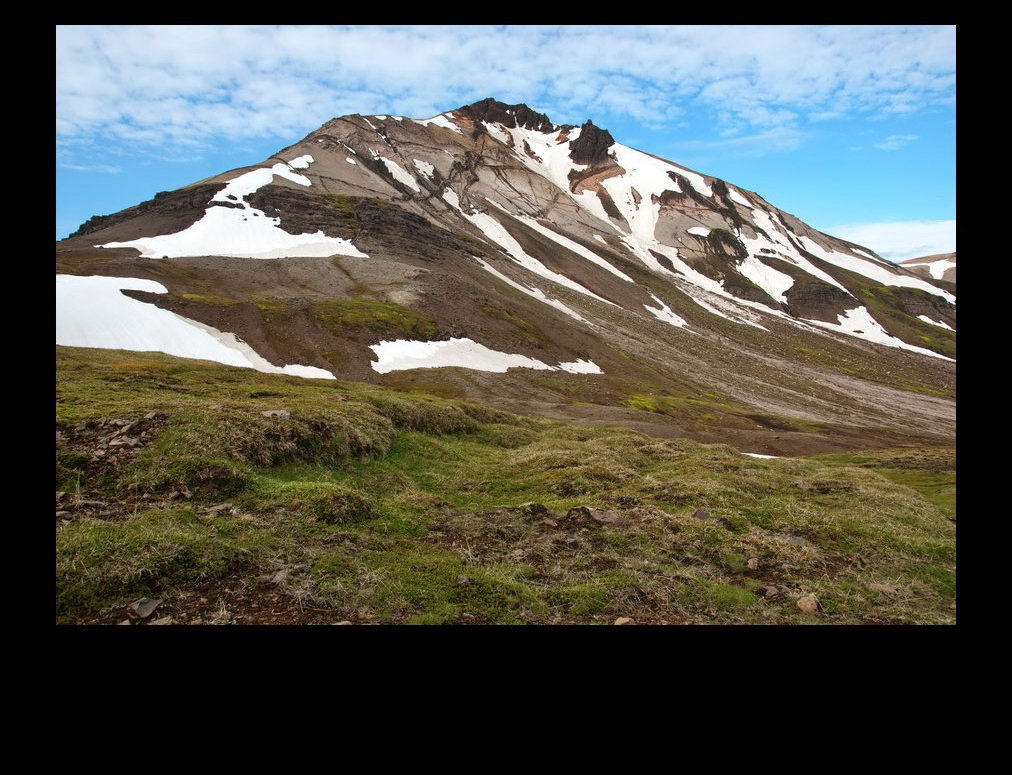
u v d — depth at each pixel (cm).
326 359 8494
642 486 2505
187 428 1966
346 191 19412
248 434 2045
